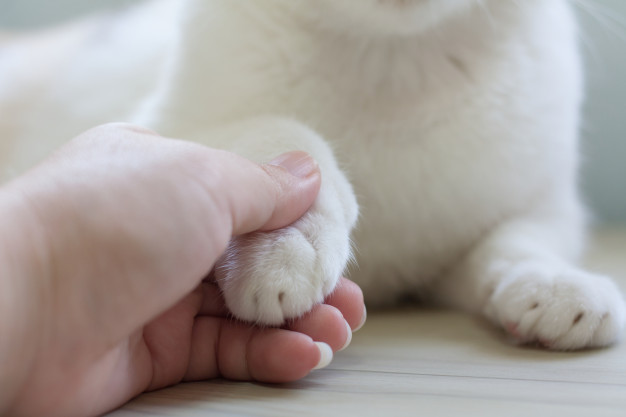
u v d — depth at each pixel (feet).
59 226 0.86
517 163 1.34
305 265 0.99
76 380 0.86
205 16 1.32
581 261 1.55
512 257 1.30
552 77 1.37
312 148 1.16
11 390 0.84
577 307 1.12
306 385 0.98
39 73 1.95
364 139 1.30
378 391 0.96
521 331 1.14
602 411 0.90
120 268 0.86
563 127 1.39
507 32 1.32
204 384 0.99
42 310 0.84
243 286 0.98
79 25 2.17
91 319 0.86
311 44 1.28
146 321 0.89
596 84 2.22
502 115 1.32
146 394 0.96
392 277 1.39
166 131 1.30
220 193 0.91
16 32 2.30
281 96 1.28
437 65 1.30
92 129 0.97
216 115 1.28
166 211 0.87
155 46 1.81
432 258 1.38
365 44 1.28
